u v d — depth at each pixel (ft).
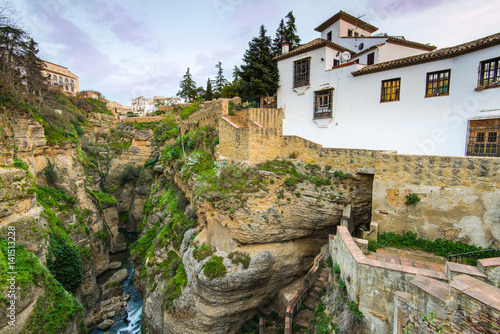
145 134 183.83
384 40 76.02
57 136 103.09
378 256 39.04
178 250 77.97
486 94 42.27
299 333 44.19
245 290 57.21
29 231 64.85
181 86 225.15
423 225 40.78
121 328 81.00
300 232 62.08
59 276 73.51
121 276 108.78
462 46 45.27
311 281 51.08
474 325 18.38
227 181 61.82
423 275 26.86
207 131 87.76
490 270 24.39
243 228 57.52
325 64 66.69
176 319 61.00
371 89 57.11
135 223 162.20
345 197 54.85
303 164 61.72
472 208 36.73
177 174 95.91
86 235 95.71
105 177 182.29
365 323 29.89
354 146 60.95
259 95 91.91
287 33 106.22
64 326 55.83
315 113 69.05
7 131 76.33
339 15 85.15
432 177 40.09
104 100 282.56
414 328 23.15
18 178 65.10
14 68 88.22
